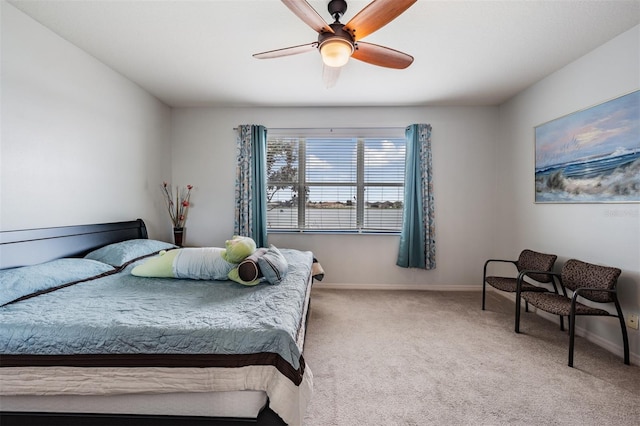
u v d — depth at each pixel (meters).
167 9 1.84
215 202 3.79
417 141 3.58
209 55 2.42
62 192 2.13
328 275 3.79
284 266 1.93
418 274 3.74
